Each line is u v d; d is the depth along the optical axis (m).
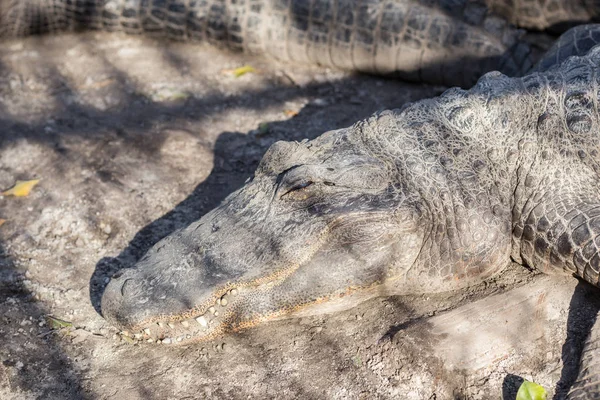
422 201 3.43
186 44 6.29
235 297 3.28
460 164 3.55
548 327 3.27
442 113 3.70
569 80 3.70
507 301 3.38
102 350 3.48
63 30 6.42
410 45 5.45
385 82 5.73
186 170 4.75
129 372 3.35
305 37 5.79
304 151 3.60
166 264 3.37
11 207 4.46
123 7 6.22
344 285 3.30
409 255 3.38
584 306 3.35
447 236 3.45
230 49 6.15
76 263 4.05
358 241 3.29
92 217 4.35
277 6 5.84
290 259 3.23
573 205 3.43
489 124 3.65
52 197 4.52
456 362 3.16
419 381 3.17
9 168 4.80
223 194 4.54
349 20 5.60
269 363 3.34
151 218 4.36
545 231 3.44
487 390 3.08
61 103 5.52
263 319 3.32
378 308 3.53
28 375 3.36
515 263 3.67
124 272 3.44
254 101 5.53
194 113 5.38
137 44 6.33
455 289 3.55
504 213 3.54
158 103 5.52
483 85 3.80
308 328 3.48
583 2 5.14
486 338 3.23
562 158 3.54
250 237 3.32
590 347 3.03
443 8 5.39
